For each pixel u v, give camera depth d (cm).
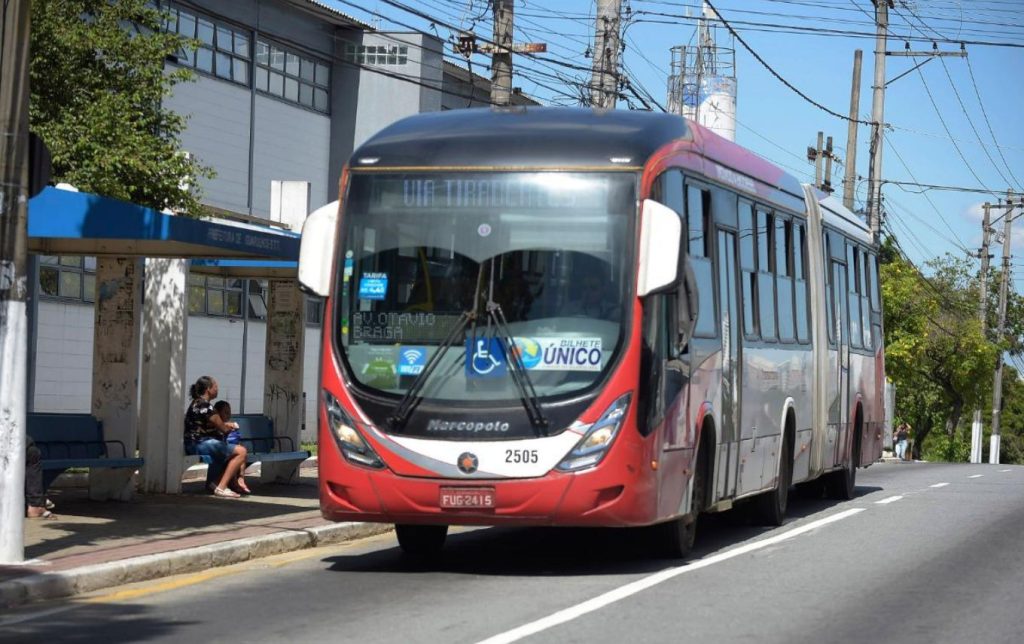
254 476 2114
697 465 1339
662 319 1202
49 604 1043
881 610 1031
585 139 1205
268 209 3556
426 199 1202
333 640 892
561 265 1172
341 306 1199
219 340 3347
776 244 1672
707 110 5159
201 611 1013
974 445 7300
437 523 1174
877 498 2175
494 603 1047
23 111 1161
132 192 1900
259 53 3503
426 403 1160
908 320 5881
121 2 1948
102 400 1650
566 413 1143
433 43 3919
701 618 982
